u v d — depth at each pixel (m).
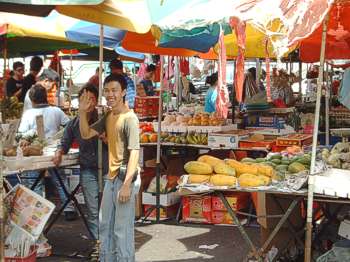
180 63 12.90
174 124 7.85
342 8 5.67
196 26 5.07
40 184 6.62
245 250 6.19
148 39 7.07
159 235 6.86
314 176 4.50
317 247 5.48
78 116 5.66
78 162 5.76
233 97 9.06
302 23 4.26
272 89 12.35
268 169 4.91
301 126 9.97
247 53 7.61
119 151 4.91
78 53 12.00
